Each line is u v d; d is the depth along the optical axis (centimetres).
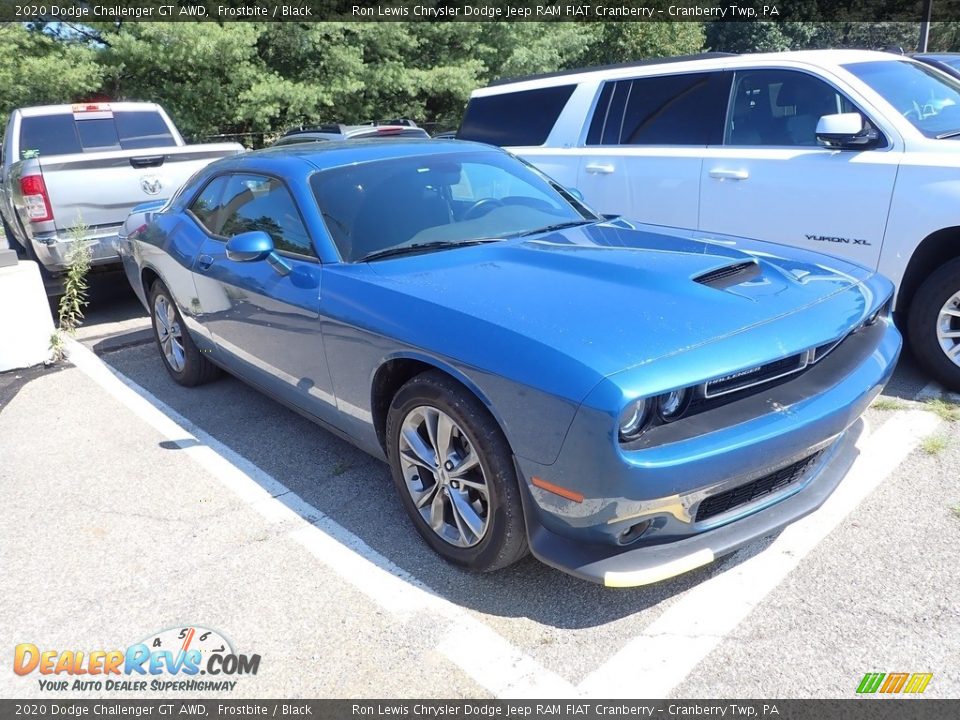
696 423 249
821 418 264
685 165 559
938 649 252
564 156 646
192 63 1563
